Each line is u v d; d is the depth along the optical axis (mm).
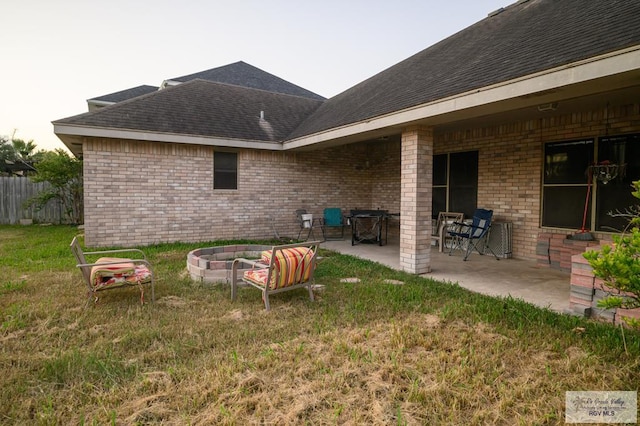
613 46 3371
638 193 2566
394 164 11008
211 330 3582
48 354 3066
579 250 5938
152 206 8617
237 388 2520
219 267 5457
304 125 10477
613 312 3664
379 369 2822
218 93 11492
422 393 2441
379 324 3715
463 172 8656
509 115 6645
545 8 6605
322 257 7387
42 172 12320
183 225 9031
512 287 5238
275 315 4039
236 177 9797
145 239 8570
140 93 16078
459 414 2277
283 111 11891
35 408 2324
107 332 3518
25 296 4578
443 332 3520
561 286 5293
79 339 3344
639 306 2771
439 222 9008
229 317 3986
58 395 2453
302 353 3080
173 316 3969
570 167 6539
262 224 10133
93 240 8047
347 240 10508
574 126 6414
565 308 4188
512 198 7543
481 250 7980
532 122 7109
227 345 3254
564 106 5848
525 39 5449
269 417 2240
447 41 9070
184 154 8953
